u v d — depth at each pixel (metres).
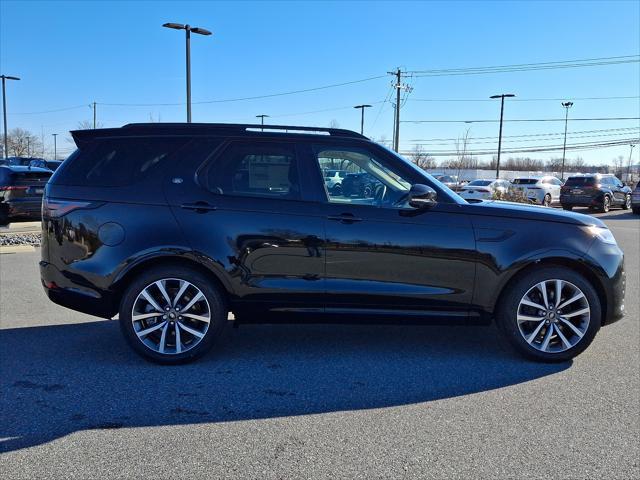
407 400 3.83
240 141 4.50
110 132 4.57
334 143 4.55
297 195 4.44
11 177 14.23
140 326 4.45
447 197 4.50
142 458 3.04
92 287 4.42
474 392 3.96
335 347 4.96
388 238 4.38
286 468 2.95
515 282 4.52
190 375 4.26
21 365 4.46
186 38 22.75
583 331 4.50
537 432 3.36
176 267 4.41
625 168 89.81
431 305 4.48
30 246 11.09
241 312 4.47
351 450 3.14
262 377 4.23
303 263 4.39
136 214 4.38
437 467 2.96
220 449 3.15
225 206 4.39
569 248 4.43
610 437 3.30
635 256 10.63
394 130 44.94
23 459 3.03
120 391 3.95
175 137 4.54
